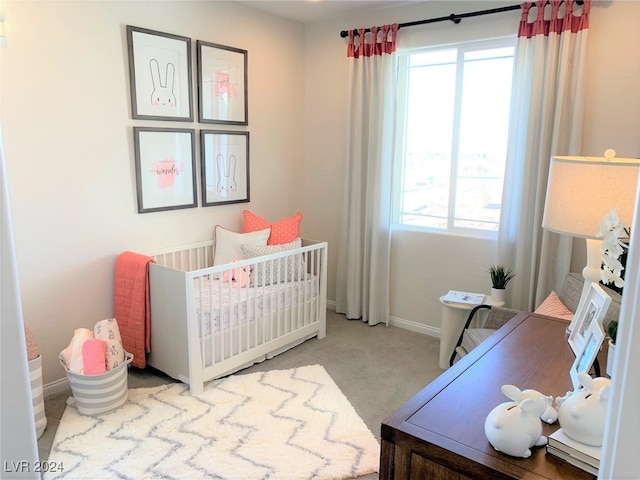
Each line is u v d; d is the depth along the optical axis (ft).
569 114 9.84
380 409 8.87
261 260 10.39
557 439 3.76
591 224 5.78
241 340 10.16
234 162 12.59
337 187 14.23
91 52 9.33
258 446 7.60
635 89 9.18
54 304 9.30
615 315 6.67
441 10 11.50
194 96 11.36
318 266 12.15
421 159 12.75
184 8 10.91
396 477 4.24
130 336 9.96
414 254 12.90
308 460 7.27
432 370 10.59
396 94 12.37
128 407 8.68
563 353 5.86
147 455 7.31
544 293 10.35
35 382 7.67
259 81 13.03
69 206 9.34
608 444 1.47
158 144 10.70
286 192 14.43
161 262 11.02
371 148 12.83
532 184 10.41
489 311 9.51
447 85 12.00
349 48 12.76
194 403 8.86
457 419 4.32
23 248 8.75
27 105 8.53
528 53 10.14
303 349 11.69
